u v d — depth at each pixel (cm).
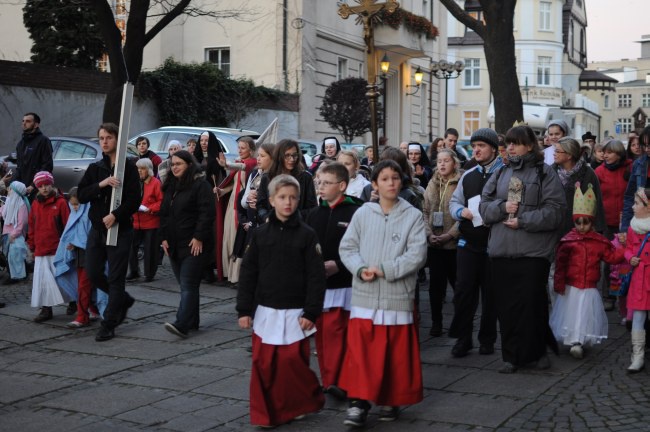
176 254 851
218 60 2838
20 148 1238
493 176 703
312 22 2794
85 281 893
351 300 577
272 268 575
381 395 559
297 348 567
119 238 838
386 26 3131
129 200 834
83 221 884
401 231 571
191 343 827
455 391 643
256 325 576
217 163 1148
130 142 1673
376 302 560
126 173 838
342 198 644
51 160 1242
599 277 749
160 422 583
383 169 576
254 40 2780
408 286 566
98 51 2652
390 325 559
